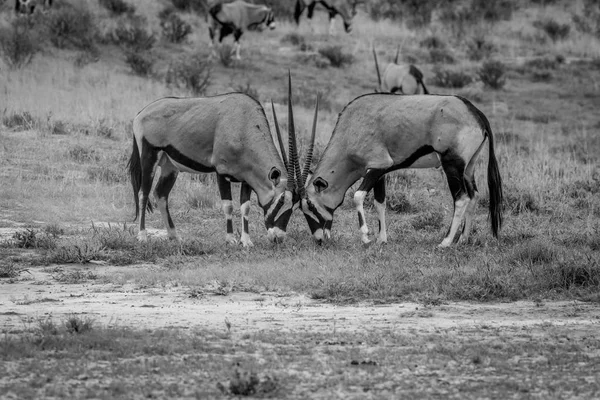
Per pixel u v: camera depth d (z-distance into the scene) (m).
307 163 43.97
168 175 45.62
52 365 22.84
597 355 24.38
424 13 135.88
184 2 128.62
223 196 44.03
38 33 99.88
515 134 83.12
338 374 22.27
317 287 33.75
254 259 39.19
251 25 109.56
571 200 56.28
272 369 22.56
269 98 92.94
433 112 42.31
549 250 38.66
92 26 107.06
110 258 40.28
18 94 79.62
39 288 34.34
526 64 117.00
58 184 55.66
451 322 28.78
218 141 43.47
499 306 31.67
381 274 35.03
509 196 55.22
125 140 69.44
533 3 149.38
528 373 22.59
